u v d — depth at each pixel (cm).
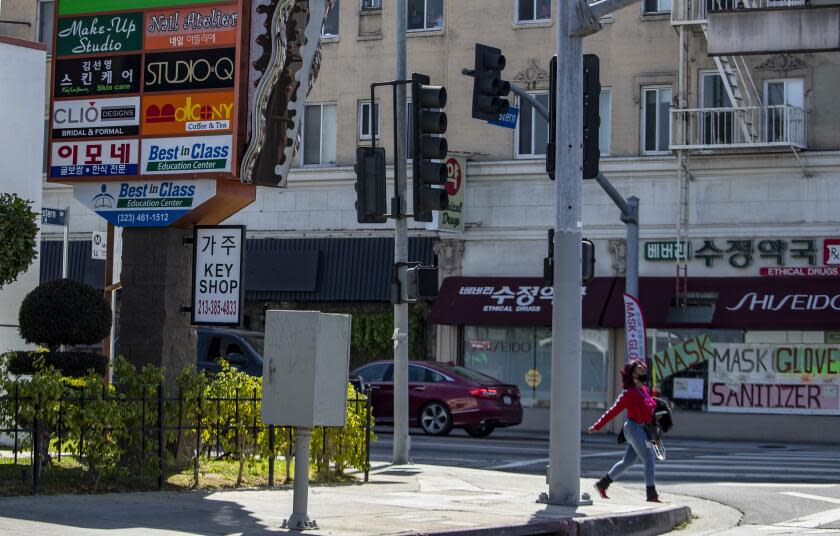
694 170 3297
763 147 3184
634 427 1570
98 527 1073
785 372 3186
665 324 3234
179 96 1520
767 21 1878
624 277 3366
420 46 3606
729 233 3266
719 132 3266
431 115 1553
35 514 1129
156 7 1537
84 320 1439
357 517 1231
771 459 2320
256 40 1498
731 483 1875
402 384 1970
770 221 3234
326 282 3619
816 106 3222
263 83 1491
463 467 2042
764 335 3209
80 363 1430
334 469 1686
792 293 3167
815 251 3195
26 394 1273
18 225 1443
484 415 2802
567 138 1422
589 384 3375
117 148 1544
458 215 3466
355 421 1625
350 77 3675
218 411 1457
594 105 1431
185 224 1559
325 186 3666
